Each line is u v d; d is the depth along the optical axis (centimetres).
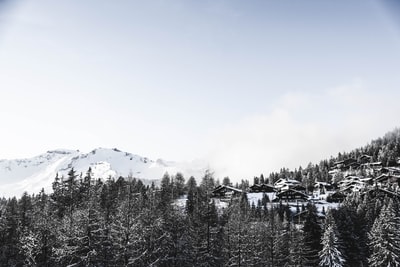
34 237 5459
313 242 6844
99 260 5016
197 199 8294
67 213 6306
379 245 5834
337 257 6006
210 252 5531
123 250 4631
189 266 5634
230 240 5731
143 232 4778
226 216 7375
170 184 12475
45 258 5412
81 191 8606
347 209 7794
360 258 6594
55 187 8906
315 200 12775
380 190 10175
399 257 5659
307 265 6512
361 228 7212
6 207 8519
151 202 7031
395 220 6375
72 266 4878
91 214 5116
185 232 5891
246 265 5722
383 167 15488
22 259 6019
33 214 7219
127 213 4831
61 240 5206
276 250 6369
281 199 12694
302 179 17550
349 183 13600
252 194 14250
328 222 6825
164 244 5366
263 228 6594
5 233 7125
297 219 9775
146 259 4969
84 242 4906
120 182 10375
